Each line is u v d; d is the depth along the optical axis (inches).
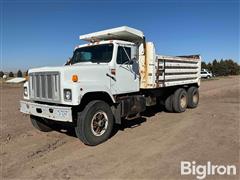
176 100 394.6
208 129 289.7
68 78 231.0
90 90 234.4
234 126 302.2
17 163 201.9
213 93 724.7
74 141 257.8
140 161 199.5
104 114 250.2
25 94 278.8
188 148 226.4
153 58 324.5
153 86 329.1
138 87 313.3
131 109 293.4
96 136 241.4
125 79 290.4
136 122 337.7
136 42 326.6
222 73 2696.9
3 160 208.4
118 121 276.8
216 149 222.4
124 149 228.7
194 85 465.7
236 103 501.7
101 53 286.2
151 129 298.2
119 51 283.7
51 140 262.2
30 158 212.2
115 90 276.2
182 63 406.6
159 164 192.4
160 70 347.9
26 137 273.6
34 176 178.4
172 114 392.5
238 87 913.5
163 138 259.3
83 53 303.6
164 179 168.6
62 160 206.4
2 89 1008.9
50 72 236.8
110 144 244.4
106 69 265.0
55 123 290.7
